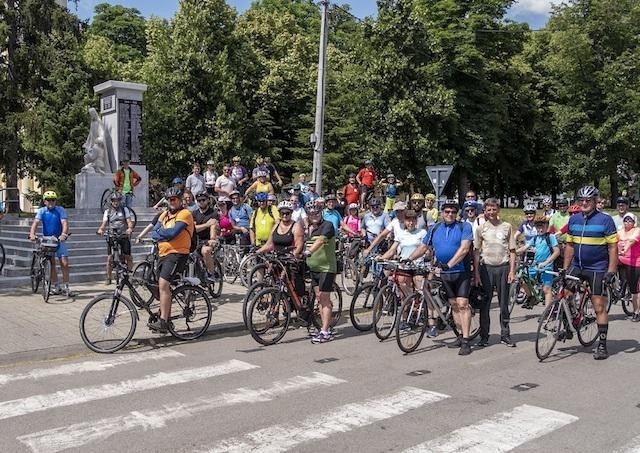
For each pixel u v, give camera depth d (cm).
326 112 3466
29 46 2822
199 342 870
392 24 2912
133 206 1920
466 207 1142
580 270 809
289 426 525
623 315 1142
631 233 1070
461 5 3281
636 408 585
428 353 809
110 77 3575
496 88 3381
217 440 492
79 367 722
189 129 3409
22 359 757
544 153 4056
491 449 479
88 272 1391
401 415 556
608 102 3344
